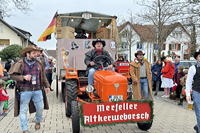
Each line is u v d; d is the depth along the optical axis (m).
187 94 4.99
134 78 7.04
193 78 5.02
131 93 6.48
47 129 6.21
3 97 7.76
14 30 39.47
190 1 14.83
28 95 5.65
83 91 6.79
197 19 15.15
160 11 19.66
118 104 5.20
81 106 5.08
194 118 7.54
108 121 5.16
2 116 7.74
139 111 5.30
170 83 11.35
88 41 9.55
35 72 5.75
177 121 7.15
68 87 6.83
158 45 20.75
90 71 6.18
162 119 7.39
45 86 6.12
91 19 10.70
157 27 20.67
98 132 5.99
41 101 5.94
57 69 10.79
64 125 6.59
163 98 11.52
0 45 39.22
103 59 6.55
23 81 5.64
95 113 5.12
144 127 5.98
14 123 6.92
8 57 27.39
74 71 7.15
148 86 7.44
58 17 9.97
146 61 7.53
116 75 5.63
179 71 10.71
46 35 10.25
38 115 6.05
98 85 5.69
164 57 12.45
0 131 6.12
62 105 9.48
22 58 5.83
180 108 9.13
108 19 10.58
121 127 6.44
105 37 10.32
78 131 5.46
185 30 17.64
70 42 9.48
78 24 11.25
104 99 5.44
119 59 9.56
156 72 12.27
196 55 5.01
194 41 18.55
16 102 5.73
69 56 9.46
